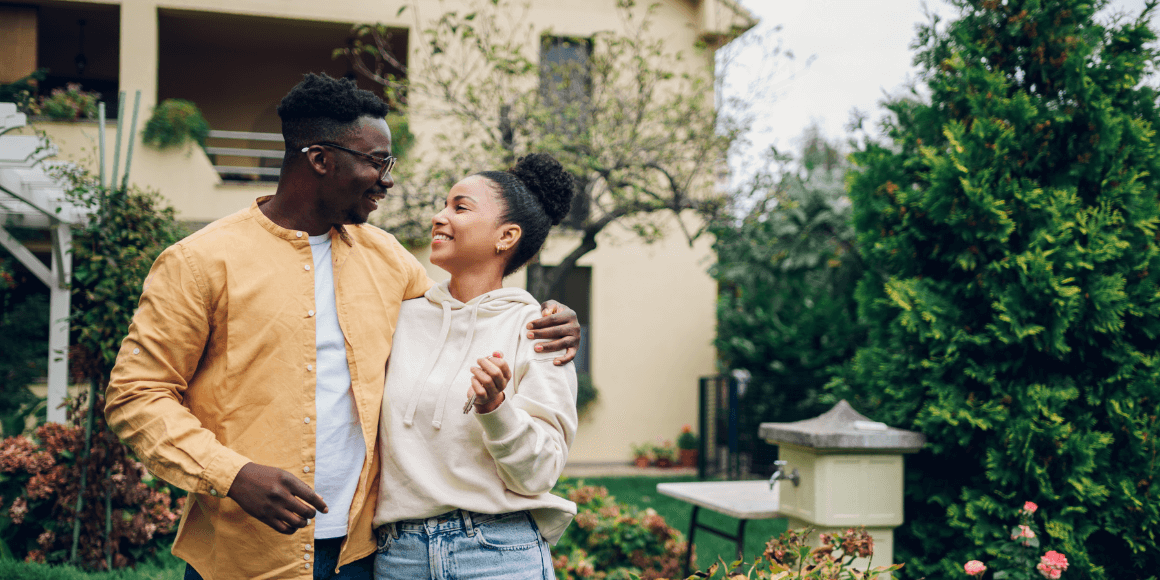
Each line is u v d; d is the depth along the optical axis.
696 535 5.48
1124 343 3.32
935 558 3.48
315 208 1.71
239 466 1.42
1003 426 3.28
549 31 7.64
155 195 4.74
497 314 1.74
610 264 10.38
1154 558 3.25
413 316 1.82
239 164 10.66
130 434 1.48
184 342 1.55
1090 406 3.37
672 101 7.34
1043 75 3.53
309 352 1.65
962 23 3.73
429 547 1.61
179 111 8.49
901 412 3.62
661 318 10.47
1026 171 3.52
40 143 4.41
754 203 6.98
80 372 4.53
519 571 1.64
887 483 3.22
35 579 3.96
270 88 10.69
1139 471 3.22
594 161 6.21
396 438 1.65
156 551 4.78
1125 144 3.41
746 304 10.04
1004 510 3.23
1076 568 3.17
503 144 6.62
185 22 9.55
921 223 3.69
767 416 8.98
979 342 3.34
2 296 8.55
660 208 6.71
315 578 1.65
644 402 10.38
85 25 9.88
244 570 1.59
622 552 4.12
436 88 7.56
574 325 1.73
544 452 1.55
